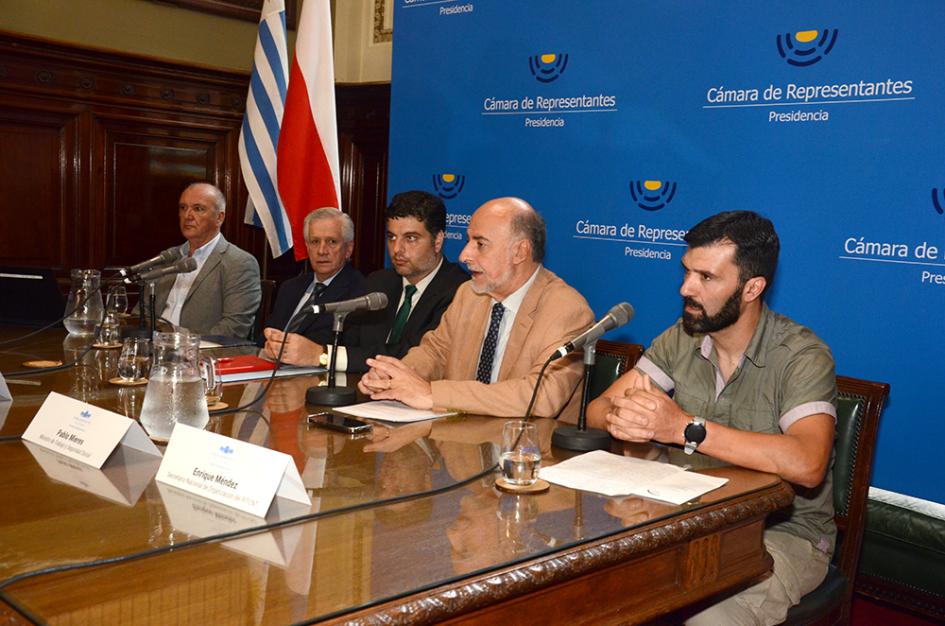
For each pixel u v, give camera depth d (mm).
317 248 3391
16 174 4605
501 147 3795
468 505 1410
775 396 2023
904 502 2762
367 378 2197
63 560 1106
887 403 2770
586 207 3525
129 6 4914
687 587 1441
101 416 1604
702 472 1702
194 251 4230
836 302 2863
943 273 2643
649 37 3303
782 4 2949
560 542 1260
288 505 1367
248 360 2613
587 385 1923
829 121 2859
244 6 5324
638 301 3389
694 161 3197
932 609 2740
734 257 1965
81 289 2875
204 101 5129
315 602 1012
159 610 973
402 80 4125
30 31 4617
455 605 1070
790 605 1900
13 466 1521
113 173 4902
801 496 2043
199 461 1414
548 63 3613
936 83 2635
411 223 3037
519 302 2463
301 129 4129
